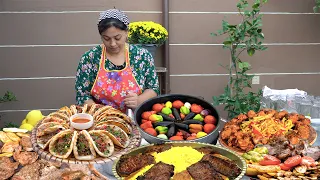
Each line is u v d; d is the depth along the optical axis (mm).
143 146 1588
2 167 1453
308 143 1680
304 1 4324
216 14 4207
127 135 1740
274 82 4469
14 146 1628
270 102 2922
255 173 1509
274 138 1701
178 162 1496
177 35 4211
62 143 1614
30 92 4141
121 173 1405
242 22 4117
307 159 1544
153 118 1831
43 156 1572
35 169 1442
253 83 4438
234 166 1437
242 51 4336
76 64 4133
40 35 4043
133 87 2387
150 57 2447
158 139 1686
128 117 1905
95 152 1575
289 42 4402
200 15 4195
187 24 4203
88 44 4109
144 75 2441
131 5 4098
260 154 1572
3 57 4043
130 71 2389
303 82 4508
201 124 1807
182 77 4297
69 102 4207
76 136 1617
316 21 4387
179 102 1927
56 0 4000
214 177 1380
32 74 4109
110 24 2145
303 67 4477
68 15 4039
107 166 1543
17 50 4047
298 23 4371
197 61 4281
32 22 4012
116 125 1790
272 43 4391
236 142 1693
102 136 1650
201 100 1919
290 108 2535
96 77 2383
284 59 4434
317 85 4559
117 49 2271
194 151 1567
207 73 4316
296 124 1854
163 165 1438
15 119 4160
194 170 1409
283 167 1529
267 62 4414
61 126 1716
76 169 1452
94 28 4086
